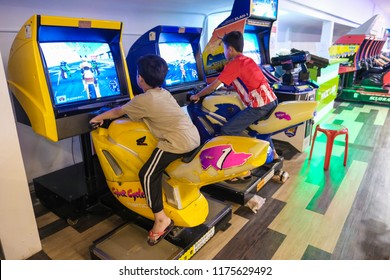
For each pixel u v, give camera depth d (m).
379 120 5.12
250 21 3.36
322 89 4.69
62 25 1.82
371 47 8.77
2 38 2.37
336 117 5.32
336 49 5.83
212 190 2.59
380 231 2.20
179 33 2.86
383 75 6.75
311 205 2.56
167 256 1.81
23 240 1.92
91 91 2.12
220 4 3.99
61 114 1.87
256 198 2.52
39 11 2.56
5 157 1.75
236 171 1.66
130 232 2.04
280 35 7.74
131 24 3.42
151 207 1.77
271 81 3.48
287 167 3.31
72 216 2.24
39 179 2.50
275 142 3.83
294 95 3.21
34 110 1.89
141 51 2.77
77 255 1.98
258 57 3.81
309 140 3.89
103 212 2.41
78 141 3.13
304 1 5.02
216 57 3.48
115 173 1.98
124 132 1.84
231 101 2.66
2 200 1.78
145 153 1.86
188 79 3.03
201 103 2.79
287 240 2.12
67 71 1.99
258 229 2.24
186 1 3.63
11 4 2.37
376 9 13.02
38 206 2.55
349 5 8.30
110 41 2.27
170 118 1.70
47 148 2.86
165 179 1.89
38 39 1.76
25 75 1.89
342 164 3.38
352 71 6.74
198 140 1.83
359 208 2.51
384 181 2.97
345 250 2.00
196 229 2.00
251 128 2.71
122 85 2.31
